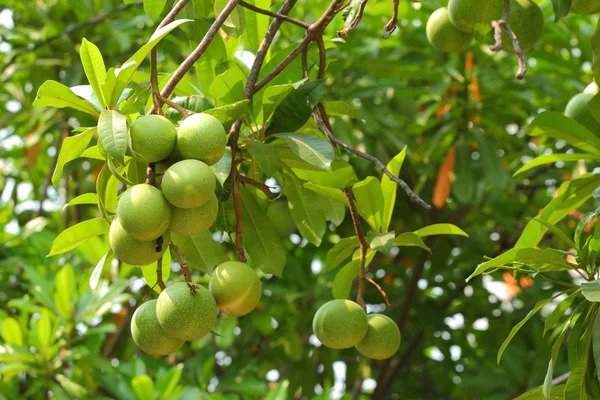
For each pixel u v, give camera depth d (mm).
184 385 4207
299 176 2186
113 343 4699
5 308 4410
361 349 2047
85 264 4512
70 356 3582
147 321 1719
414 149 4312
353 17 2359
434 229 2170
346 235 4469
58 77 4602
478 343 5043
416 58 4309
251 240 2152
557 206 2432
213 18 2584
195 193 1546
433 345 4988
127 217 1545
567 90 4145
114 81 1714
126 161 1824
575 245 2047
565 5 2201
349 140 3926
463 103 4160
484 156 3959
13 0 4672
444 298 5035
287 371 4914
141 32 4355
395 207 4531
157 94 1694
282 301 4500
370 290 4781
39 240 4238
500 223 4590
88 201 1946
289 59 2096
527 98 4051
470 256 4496
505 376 4500
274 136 1983
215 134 1615
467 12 2395
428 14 4211
